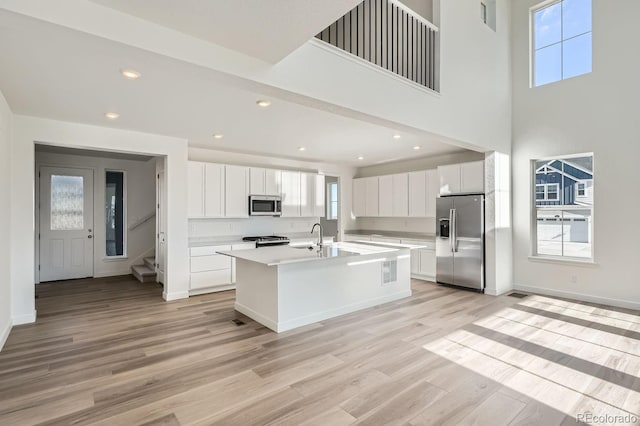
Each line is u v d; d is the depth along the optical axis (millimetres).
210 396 2361
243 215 6031
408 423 2062
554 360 2922
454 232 5641
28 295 3854
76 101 3316
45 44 2168
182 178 5027
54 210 6230
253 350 3139
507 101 5426
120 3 1767
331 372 2709
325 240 7277
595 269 4738
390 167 7516
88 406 2238
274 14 1879
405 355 3025
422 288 5664
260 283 3926
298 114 3838
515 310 4391
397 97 3486
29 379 2594
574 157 5016
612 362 2881
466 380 2580
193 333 3576
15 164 3703
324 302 4066
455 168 5766
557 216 5227
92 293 5301
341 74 2941
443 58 4156
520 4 5477
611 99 4586
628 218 4457
